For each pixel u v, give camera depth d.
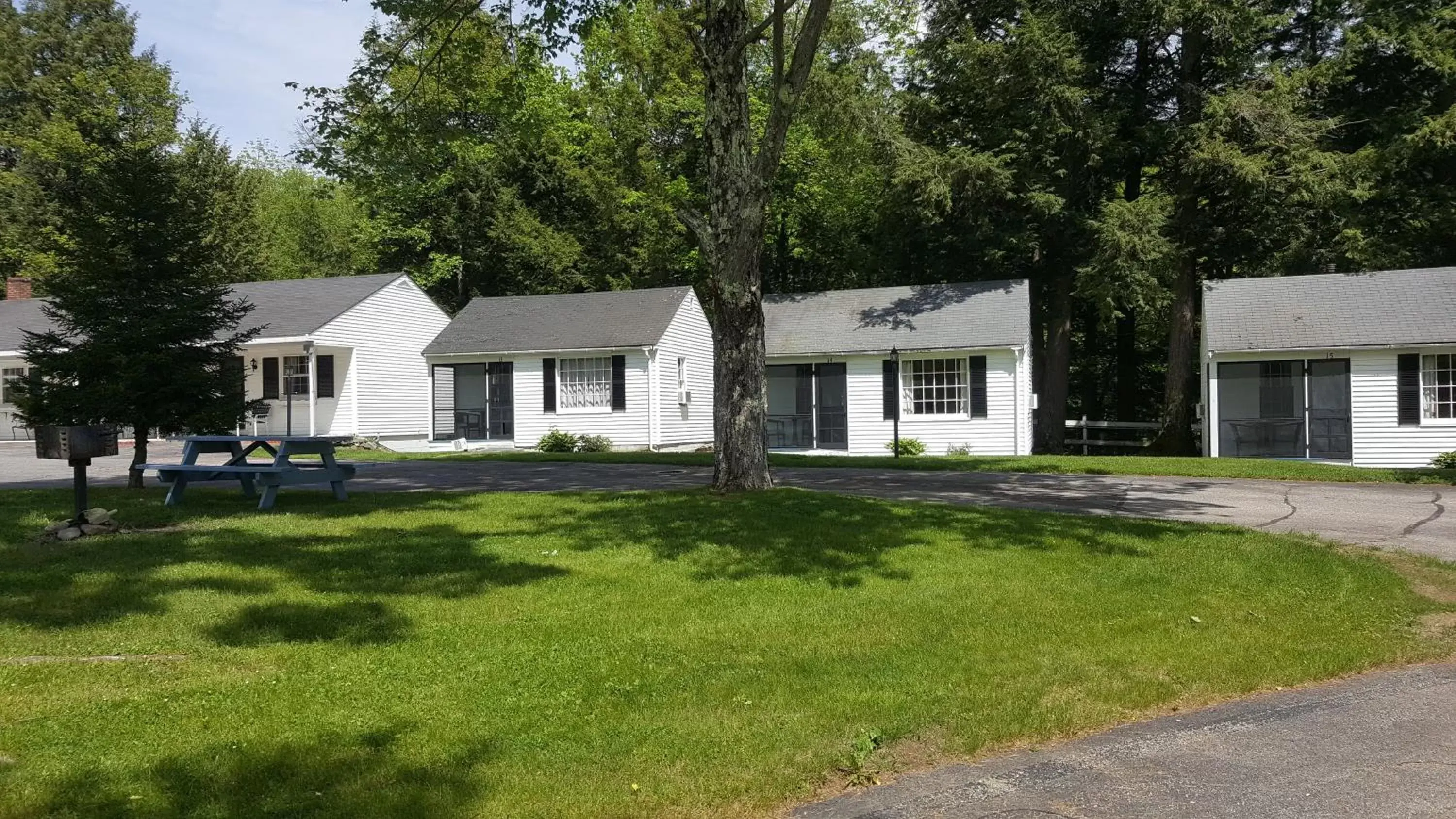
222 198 37.56
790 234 35.09
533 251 36.97
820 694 5.09
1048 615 6.68
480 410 28.06
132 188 12.42
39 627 6.08
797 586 7.39
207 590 7.00
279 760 4.10
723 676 5.35
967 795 4.08
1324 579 7.75
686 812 3.83
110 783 3.84
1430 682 5.62
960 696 5.11
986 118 26.16
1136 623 6.52
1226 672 5.62
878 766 4.33
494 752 4.28
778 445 25.88
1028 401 24.58
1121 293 22.70
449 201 37.69
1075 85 24.28
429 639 5.98
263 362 27.31
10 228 37.31
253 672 5.30
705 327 29.98
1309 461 20.47
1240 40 23.84
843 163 30.23
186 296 12.54
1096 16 25.09
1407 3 24.97
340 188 48.38
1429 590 7.64
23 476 16.39
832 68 26.31
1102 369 40.03
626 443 25.67
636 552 8.52
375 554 8.37
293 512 10.95
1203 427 24.02
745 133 11.60
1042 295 29.27
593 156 36.66
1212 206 25.38
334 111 14.27
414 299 29.83
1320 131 23.23
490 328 27.72
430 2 13.56
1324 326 22.09
